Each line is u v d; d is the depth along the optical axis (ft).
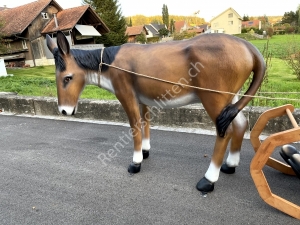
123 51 8.14
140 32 121.49
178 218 7.10
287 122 11.48
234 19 157.89
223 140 7.39
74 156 11.48
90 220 7.25
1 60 38.19
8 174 10.16
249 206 7.40
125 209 7.63
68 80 8.45
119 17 82.48
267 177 8.72
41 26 60.18
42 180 9.58
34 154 11.93
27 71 46.70
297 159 7.60
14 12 63.31
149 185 8.78
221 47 6.67
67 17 59.21
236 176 8.94
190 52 6.89
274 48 52.39
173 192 8.29
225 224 6.77
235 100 7.78
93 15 63.62
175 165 10.01
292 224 6.63
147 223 6.98
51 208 7.90
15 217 7.57
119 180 9.24
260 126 8.19
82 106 16.67
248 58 6.76
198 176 9.14
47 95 21.31
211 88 6.87
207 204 7.59
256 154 6.64
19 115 19.03
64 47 8.11
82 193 8.59
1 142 13.78
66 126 15.78
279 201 6.83
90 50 8.52
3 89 25.34
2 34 47.98
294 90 18.83
